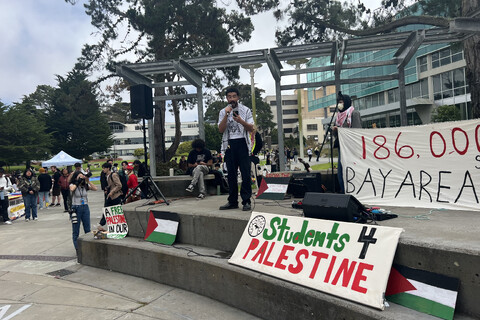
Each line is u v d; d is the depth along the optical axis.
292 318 3.10
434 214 3.72
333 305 2.75
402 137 4.32
